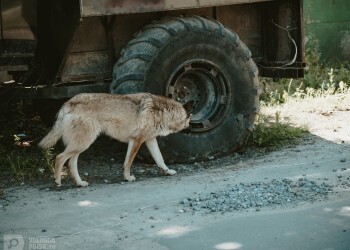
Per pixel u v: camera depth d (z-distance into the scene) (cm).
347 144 912
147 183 760
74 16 762
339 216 616
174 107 802
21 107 1016
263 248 548
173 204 674
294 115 1090
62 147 903
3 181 782
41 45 857
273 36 967
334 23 1433
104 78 840
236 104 875
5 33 776
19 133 974
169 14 870
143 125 774
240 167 816
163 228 605
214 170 811
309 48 1387
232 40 860
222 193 696
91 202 691
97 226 617
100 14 752
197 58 841
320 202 657
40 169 802
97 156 895
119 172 818
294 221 607
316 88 1252
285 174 768
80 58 820
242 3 870
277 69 978
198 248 554
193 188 729
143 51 808
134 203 682
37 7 822
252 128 888
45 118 979
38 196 719
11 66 798
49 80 854
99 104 756
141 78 805
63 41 815
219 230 593
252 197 677
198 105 876
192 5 820
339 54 1438
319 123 1039
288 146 919
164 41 812
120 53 832
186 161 844
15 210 670
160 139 821
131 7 773
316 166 799
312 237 567
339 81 1290
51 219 641
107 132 770
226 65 861
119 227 612
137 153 825
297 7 936
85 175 804
